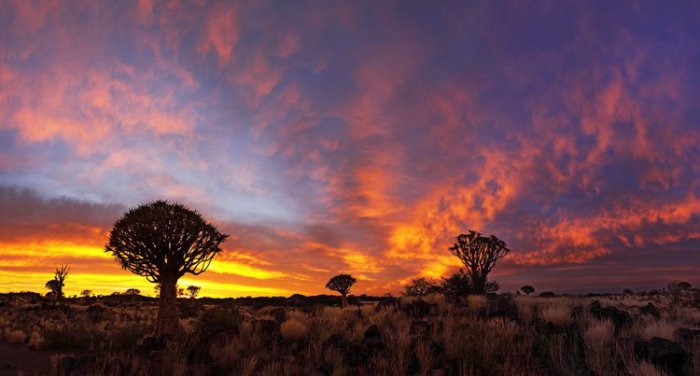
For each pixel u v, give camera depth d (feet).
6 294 177.88
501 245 87.45
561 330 30.04
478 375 22.95
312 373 24.95
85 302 155.94
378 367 25.11
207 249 55.57
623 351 24.58
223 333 35.83
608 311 33.68
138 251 52.70
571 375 22.20
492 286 86.43
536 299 52.44
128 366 28.71
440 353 27.17
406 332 30.07
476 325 30.99
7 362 38.91
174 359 28.96
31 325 76.69
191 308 114.73
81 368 28.63
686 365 22.29
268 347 33.09
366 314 47.55
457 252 89.20
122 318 92.79
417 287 91.09
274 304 155.43
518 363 22.70
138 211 54.70
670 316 42.16
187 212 55.57
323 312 52.47
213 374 26.71
